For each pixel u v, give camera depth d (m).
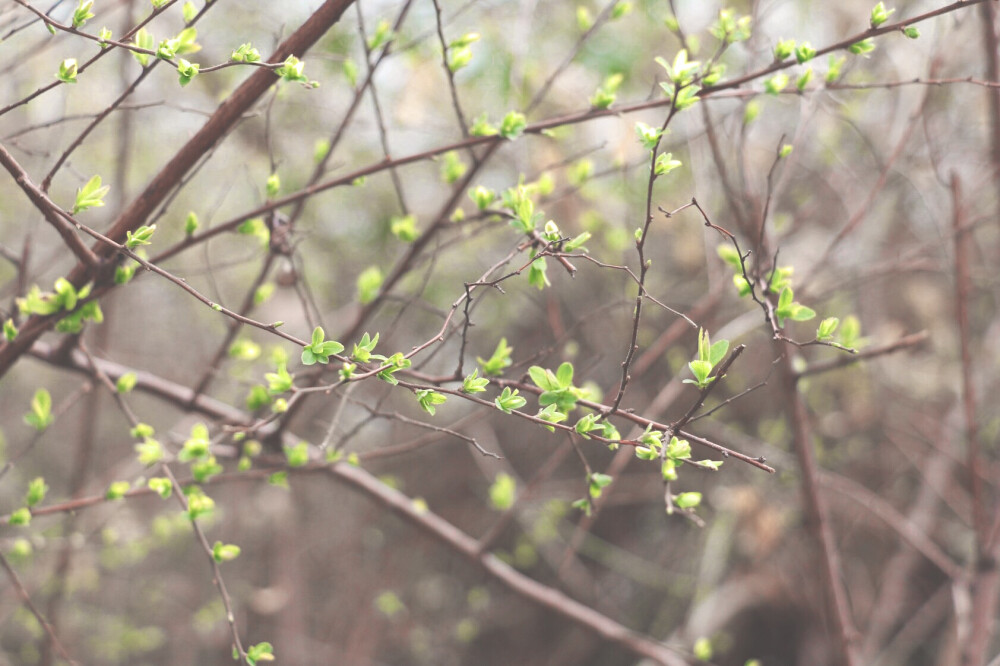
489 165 3.19
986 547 2.16
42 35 2.72
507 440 4.36
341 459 1.94
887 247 3.60
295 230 1.82
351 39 2.51
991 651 2.95
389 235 3.62
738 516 3.45
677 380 2.67
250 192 3.44
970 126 3.03
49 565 3.12
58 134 2.68
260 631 4.59
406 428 4.23
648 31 3.09
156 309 4.50
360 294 1.98
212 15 2.79
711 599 3.96
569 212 2.83
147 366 4.45
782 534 3.54
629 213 3.00
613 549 4.22
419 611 4.45
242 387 2.84
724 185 2.01
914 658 3.97
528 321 3.93
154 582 4.20
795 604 3.92
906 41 2.79
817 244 3.27
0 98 2.61
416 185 3.76
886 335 3.42
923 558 3.94
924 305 3.61
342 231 3.81
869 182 3.22
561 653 4.34
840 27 2.95
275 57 1.34
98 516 3.16
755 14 2.08
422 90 2.94
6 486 4.26
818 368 2.02
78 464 2.79
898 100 2.92
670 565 4.29
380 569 4.45
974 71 2.95
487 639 4.59
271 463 2.12
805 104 2.14
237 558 4.47
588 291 3.77
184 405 2.05
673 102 1.21
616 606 4.46
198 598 4.34
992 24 1.98
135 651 3.76
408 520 2.26
